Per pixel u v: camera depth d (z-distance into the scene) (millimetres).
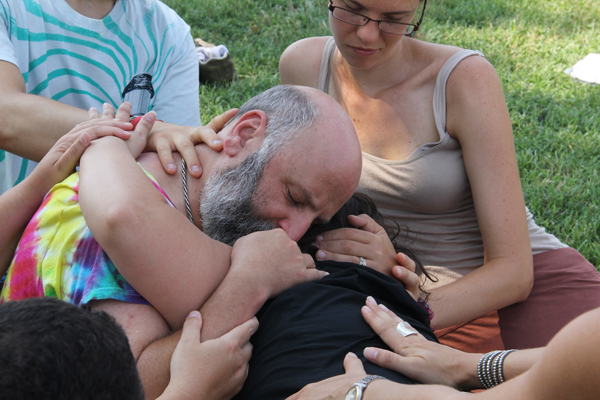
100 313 941
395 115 2598
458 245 2607
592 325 717
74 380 806
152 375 1422
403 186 2539
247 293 1522
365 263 1891
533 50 6336
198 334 1434
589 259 3496
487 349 2482
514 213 2373
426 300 2184
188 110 3078
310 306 1525
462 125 2414
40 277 1586
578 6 7613
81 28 2578
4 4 2359
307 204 1798
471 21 6988
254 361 1483
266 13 6594
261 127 1816
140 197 1495
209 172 1866
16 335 806
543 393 776
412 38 2629
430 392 1039
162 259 1456
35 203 1779
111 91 2742
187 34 3062
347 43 2404
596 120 4969
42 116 2107
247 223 1800
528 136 4793
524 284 2363
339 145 1768
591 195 4043
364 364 1393
